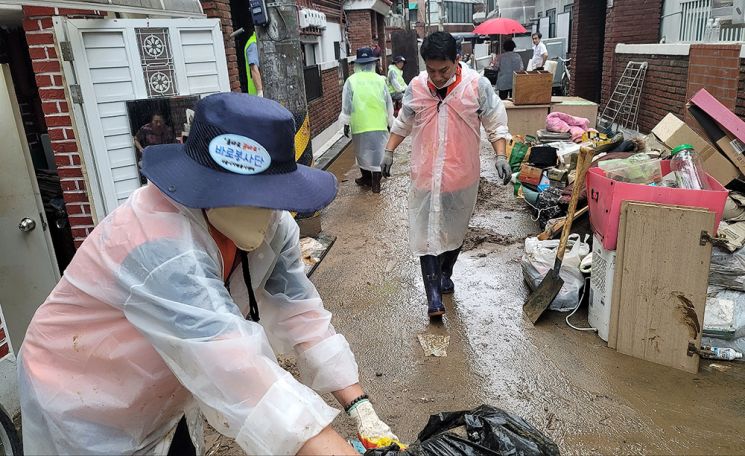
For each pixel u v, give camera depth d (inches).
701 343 136.1
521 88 334.6
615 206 132.6
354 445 82.1
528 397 126.0
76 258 57.8
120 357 57.1
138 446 62.4
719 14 292.7
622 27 402.0
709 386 125.6
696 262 124.6
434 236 158.9
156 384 59.0
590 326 153.7
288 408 49.3
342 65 577.6
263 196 51.1
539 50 554.3
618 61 408.2
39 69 158.4
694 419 115.2
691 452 106.7
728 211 157.9
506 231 233.0
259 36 222.8
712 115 169.5
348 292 186.2
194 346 49.6
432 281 160.9
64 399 58.6
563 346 145.0
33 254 153.3
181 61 169.9
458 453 65.8
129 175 168.4
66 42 153.3
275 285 70.0
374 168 306.3
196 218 55.1
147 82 165.9
